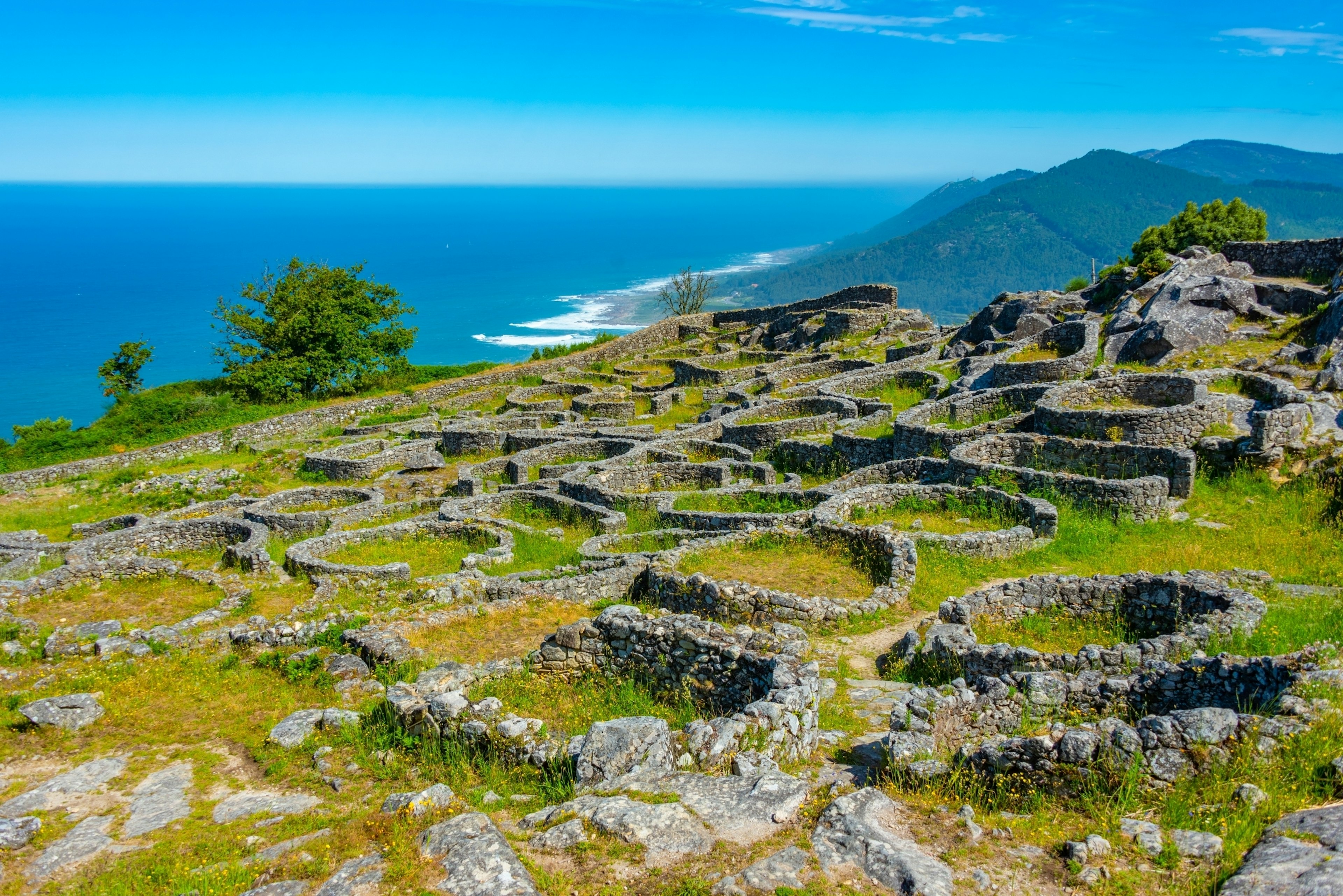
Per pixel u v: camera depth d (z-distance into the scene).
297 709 14.27
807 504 25.09
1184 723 8.45
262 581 22.78
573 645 13.91
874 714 12.04
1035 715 10.57
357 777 11.53
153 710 14.53
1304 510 20.22
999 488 22.16
